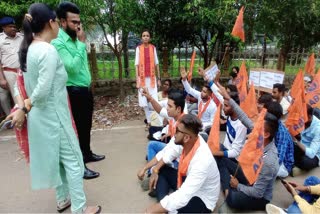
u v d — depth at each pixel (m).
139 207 2.91
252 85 3.75
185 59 7.79
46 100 2.26
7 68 4.81
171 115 3.06
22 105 2.28
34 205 2.97
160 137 3.83
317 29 7.70
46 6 2.28
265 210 2.83
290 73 8.45
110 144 4.50
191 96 5.25
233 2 5.90
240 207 2.78
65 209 2.89
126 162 3.89
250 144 2.44
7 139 4.73
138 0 6.24
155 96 5.28
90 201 3.01
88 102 3.44
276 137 3.24
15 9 4.93
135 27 6.31
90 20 5.66
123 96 6.68
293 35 7.85
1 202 3.02
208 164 2.24
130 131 5.07
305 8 6.61
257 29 7.45
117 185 3.32
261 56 8.06
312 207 2.43
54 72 2.21
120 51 6.33
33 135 2.36
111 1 5.52
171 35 7.25
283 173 3.33
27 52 2.24
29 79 2.29
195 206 2.41
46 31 2.30
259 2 6.56
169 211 2.27
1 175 3.57
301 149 3.46
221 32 6.99
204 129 4.06
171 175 2.85
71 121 2.58
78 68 3.09
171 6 6.57
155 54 5.32
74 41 3.08
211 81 3.97
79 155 2.58
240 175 3.01
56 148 2.41
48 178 2.49
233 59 7.94
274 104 3.26
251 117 3.73
